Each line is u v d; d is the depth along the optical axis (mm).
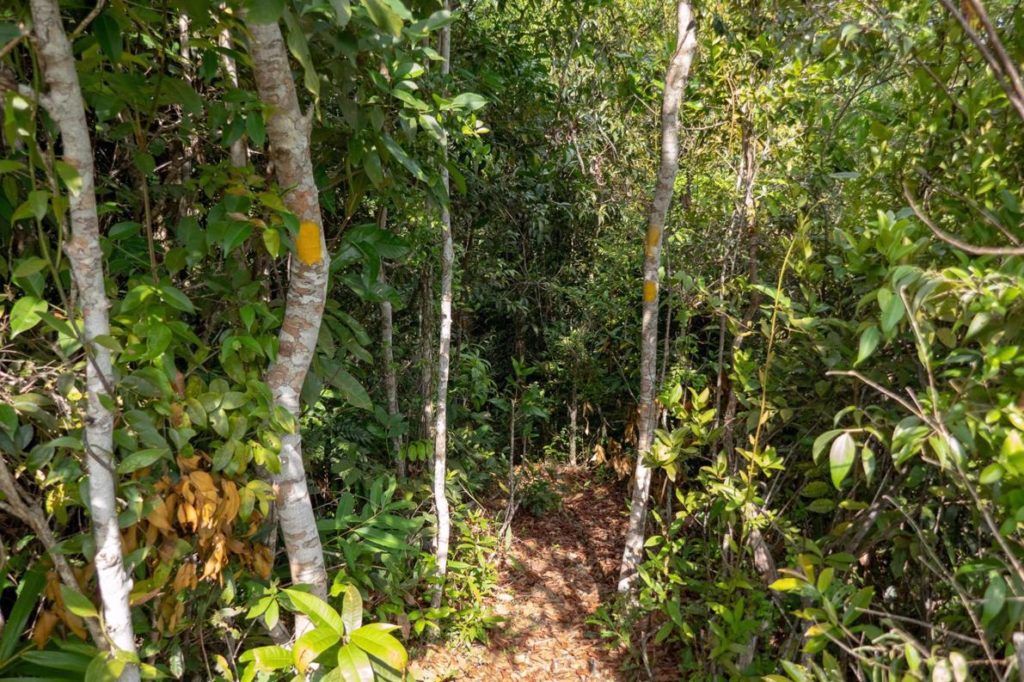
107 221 2402
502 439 6633
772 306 2719
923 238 1774
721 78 3512
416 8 2750
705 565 3387
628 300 5535
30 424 1756
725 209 3812
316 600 1994
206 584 2117
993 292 1440
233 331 2061
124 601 1666
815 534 2910
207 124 2307
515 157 5562
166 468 1909
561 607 4293
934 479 2156
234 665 2258
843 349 2266
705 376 4211
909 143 2420
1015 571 1486
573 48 5258
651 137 5250
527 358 7246
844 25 2330
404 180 2779
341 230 2613
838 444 1783
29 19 1465
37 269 1474
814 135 3234
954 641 1943
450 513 4418
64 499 1768
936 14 2242
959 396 1584
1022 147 1974
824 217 3025
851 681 2508
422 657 3461
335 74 2172
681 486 4496
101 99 1793
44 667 1819
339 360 3193
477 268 5812
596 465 6777
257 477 2301
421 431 4332
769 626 2777
